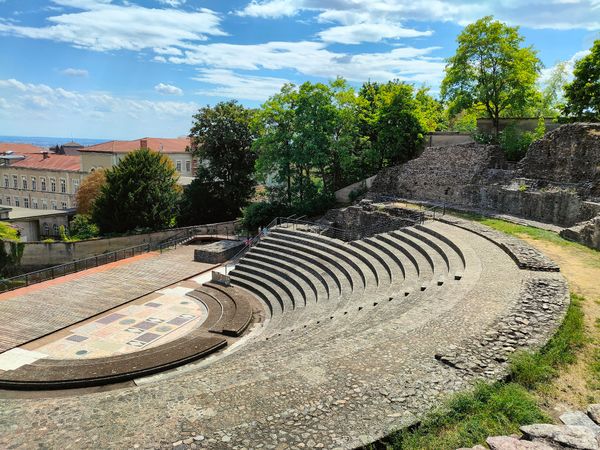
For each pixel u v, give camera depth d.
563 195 23.88
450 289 14.64
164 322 21.53
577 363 9.34
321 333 13.84
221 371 10.31
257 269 28.34
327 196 41.62
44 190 69.44
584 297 13.07
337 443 6.79
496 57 33.91
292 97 38.84
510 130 33.78
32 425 7.71
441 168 34.25
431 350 10.02
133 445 6.95
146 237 41.03
